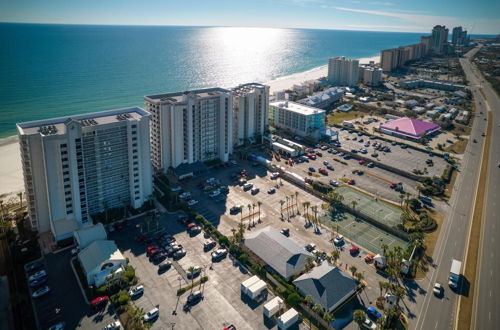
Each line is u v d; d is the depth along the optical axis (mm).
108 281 139000
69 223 169000
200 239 171625
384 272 152125
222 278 146750
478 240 175500
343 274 142875
